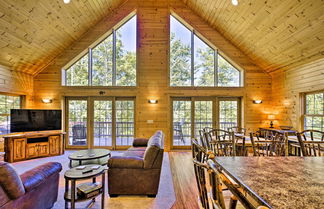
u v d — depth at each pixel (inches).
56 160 177.0
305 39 149.5
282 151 105.0
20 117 183.6
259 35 181.3
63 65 219.0
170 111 228.7
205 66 232.4
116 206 95.1
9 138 167.6
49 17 166.2
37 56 197.9
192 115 228.8
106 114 228.4
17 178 64.0
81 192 83.2
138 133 221.5
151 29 223.3
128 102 229.1
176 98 230.4
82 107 228.4
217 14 197.6
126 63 229.6
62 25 183.8
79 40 219.9
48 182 84.3
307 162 54.4
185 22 225.1
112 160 104.0
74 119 228.2
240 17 177.6
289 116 195.5
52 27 177.6
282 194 32.4
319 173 44.3
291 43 162.7
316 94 167.2
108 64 229.5
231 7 174.6
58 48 209.2
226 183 28.2
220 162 53.7
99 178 132.5
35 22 161.5
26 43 174.2
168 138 221.8
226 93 225.3
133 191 104.7
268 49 190.1
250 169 47.3
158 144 108.8
